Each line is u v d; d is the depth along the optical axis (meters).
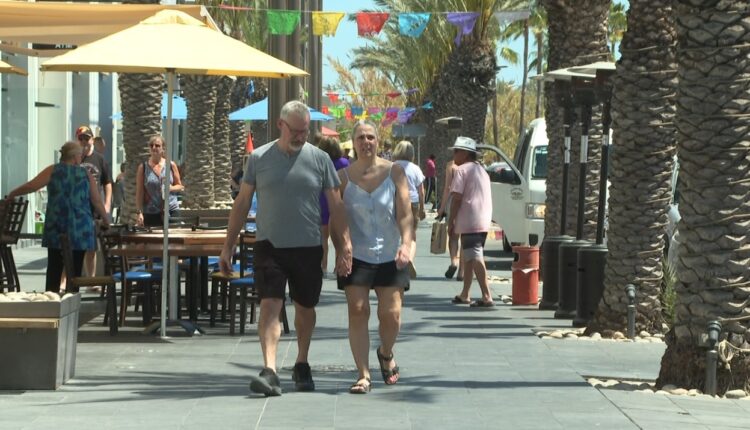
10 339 19.92
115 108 90.31
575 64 39.44
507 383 20.98
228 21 85.50
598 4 39.16
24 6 28.06
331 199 19.56
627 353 25.80
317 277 19.59
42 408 18.28
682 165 21.77
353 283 19.84
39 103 63.19
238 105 97.50
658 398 20.17
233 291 27.70
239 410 18.05
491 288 40.88
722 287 21.41
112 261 29.09
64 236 26.05
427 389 20.20
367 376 19.91
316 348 25.30
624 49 28.83
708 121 21.45
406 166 38.00
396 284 20.19
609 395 20.08
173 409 18.14
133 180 40.12
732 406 19.78
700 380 21.41
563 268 32.09
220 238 27.84
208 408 18.23
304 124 19.38
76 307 21.22
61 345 20.31
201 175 62.38
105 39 25.70
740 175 21.44
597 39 39.34
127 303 30.08
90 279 27.17
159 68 25.16
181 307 32.22
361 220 19.95
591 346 26.77
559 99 34.16
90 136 38.09
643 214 28.78
